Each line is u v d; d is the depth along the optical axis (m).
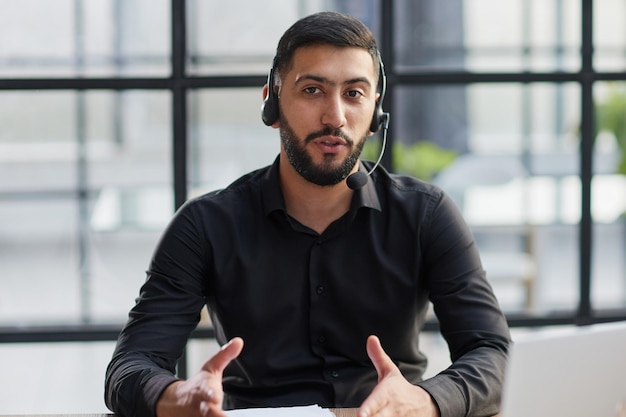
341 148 1.86
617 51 3.61
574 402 1.34
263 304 1.99
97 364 3.10
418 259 2.02
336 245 2.01
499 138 3.94
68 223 3.21
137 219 3.21
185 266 1.99
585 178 3.04
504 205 3.95
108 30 3.00
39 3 2.99
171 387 1.67
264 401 1.98
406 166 4.05
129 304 3.24
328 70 1.83
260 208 2.03
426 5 3.86
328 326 2.00
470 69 3.16
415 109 3.98
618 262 3.81
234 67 3.03
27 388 3.06
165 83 2.93
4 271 3.21
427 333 3.03
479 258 2.04
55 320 3.20
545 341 1.31
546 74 2.99
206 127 3.06
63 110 3.12
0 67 2.99
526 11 3.75
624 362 1.35
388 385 1.61
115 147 3.14
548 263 3.80
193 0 3.00
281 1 3.04
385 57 2.91
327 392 1.97
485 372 1.78
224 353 1.61
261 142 3.09
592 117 3.03
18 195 3.17
